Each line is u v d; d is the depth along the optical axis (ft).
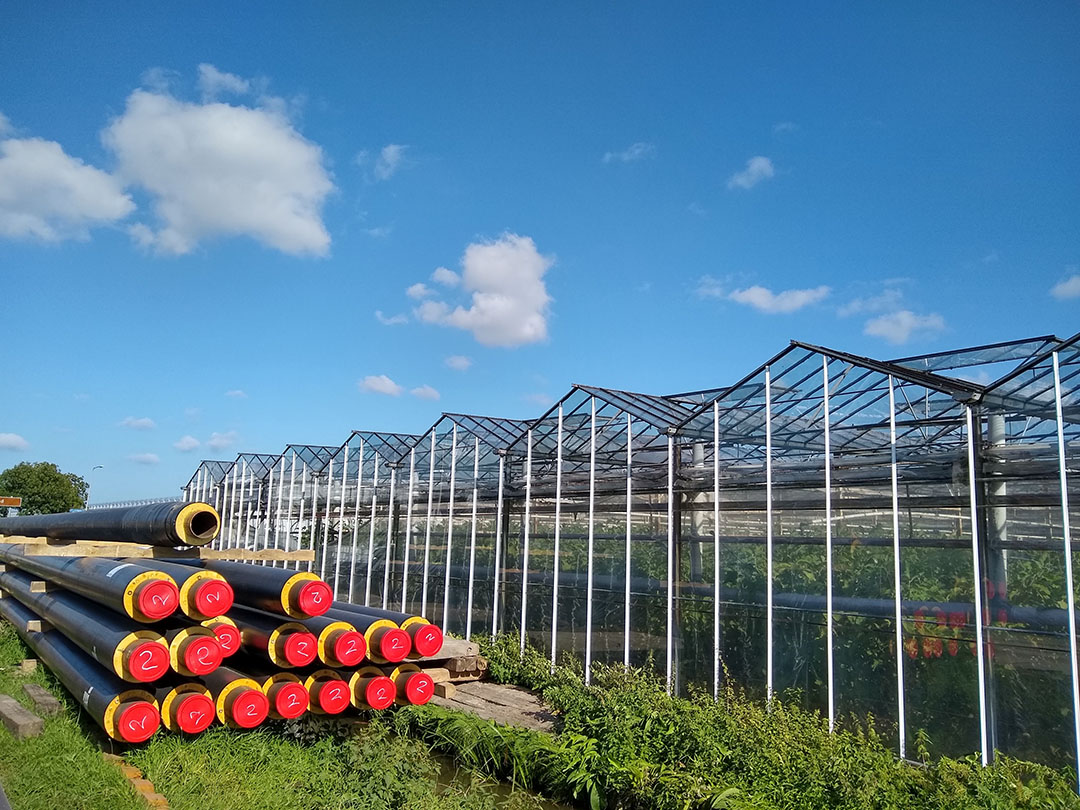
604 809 34.30
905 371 40.19
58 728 36.32
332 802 29.30
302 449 99.71
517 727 42.42
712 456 49.21
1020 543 35.70
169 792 29.78
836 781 29.91
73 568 45.16
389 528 80.28
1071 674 32.81
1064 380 34.24
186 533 41.39
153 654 34.09
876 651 39.17
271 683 37.58
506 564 65.00
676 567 50.37
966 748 35.40
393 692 39.99
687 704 38.24
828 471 41.24
